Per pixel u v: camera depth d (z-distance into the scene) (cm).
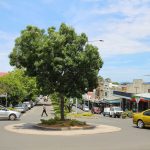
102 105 9100
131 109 7269
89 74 2722
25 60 2712
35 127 2841
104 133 2461
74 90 2730
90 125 2936
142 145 1819
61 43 2627
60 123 2772
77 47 2689
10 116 3938
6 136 2189
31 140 1991
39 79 2745
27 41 2697
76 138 2122
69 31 2695
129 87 8319
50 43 2603
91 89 2816
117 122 3856
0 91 7356
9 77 8331
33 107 10125
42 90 2770
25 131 2517
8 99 7969
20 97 7969
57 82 2736
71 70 2677
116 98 8925
